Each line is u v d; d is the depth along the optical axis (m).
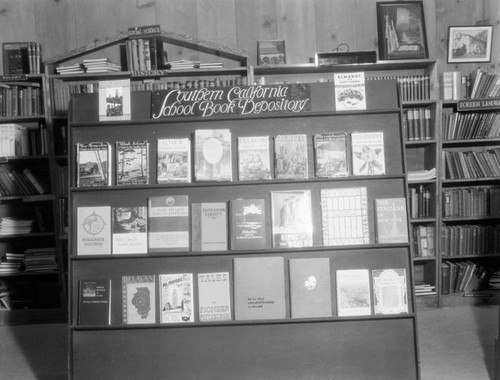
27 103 5.80
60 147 5.86
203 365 3.36
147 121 3.48
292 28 6.09
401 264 3.42
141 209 3.44
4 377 4.12
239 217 3.40
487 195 5.97
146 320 3.37
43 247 6.10
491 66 6.21
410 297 3.40
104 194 3.47
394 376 3.34
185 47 6.04
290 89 3.54
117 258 3.42
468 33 6.17
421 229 5.88
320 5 6.11
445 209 5.94
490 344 4.60
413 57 5.95
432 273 5.94
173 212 3.43
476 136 5.91
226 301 3.38
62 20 6.01
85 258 3.41
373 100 3.54
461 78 6.03
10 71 5.85
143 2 6.03
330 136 3.46
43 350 4.79
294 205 3.41
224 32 6.07
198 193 3.47
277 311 3.35
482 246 5.94
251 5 6.07
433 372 3.99
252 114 3.50
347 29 6.11
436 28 6.21
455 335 4.86
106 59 5.65
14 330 5.51
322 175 3.43
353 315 3.34
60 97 5.75
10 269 5.82
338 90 3.53
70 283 3.41
